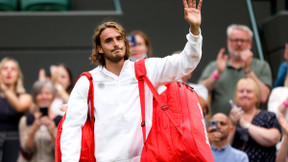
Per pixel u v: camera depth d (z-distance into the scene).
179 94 7.38
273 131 11.01
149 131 7.28
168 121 7.20
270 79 14.30
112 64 7.46
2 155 13.81
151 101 7.42
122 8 17.80
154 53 17.62
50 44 17.23
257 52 16.83
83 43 17.28
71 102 7.43
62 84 14.35
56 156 7.58
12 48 17.17
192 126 7.09
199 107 7.42
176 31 17.77
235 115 11.12
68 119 7.39
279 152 10.35
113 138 7.32
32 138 11.93
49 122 11.89
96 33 7.54
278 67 17.06
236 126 11.15
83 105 7.42
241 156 10.41
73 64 17.19
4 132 13.96
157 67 7.41
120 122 7.31
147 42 13.12
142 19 17.77
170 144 7.04
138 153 7.32
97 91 7.42
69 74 14.53
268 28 17.70
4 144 13.87
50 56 17.19
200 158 6.96
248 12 17.70
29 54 17.16
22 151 12.07
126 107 7.33
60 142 7.39
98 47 7.60
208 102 13.26
